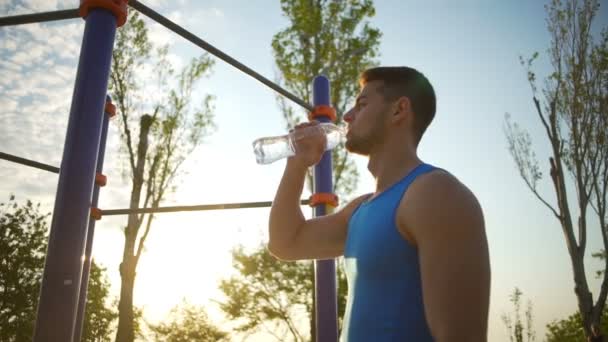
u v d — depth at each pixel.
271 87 2.56
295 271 19.05
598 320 8.66
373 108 1.19
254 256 19.44
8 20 1.61
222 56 2.26
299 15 12.48
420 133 1.18
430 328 0.75
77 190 1.18
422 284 0.79
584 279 9.02
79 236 1.17
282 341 18.72
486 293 0.75
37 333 1.08
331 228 1.39
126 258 12.00
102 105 1.31
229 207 3.34
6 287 16.92
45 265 1.13
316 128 1.51
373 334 0.87
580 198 9.60
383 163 1.15
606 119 9.91
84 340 16.84
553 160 10.13
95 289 17.77
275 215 1.43
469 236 0.78
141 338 19.19
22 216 17.58
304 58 12.38
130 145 12.88
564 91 10.45
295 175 1.46
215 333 19.42
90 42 1.33
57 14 1.58
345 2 12.57
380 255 0.90
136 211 3.62
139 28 13.01
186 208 3.42
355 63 12.01
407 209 0.88
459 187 0.84
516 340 22.31
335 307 2.44
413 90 1.19
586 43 10.40
